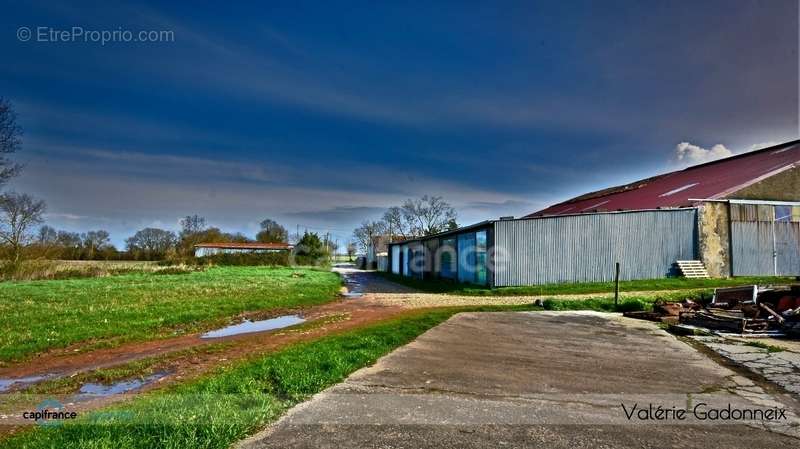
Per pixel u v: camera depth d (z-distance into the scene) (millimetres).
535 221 19672
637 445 3803
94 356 7855
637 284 18344
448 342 8047
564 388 5379
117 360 7559
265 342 8820
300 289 20578
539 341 8188
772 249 22078
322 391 5188
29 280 27047
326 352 7035
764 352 7336
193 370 6801
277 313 13250
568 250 19859
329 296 18016
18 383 6281
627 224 20562
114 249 61719
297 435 3941
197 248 68062
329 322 11297
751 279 19688
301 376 5664
